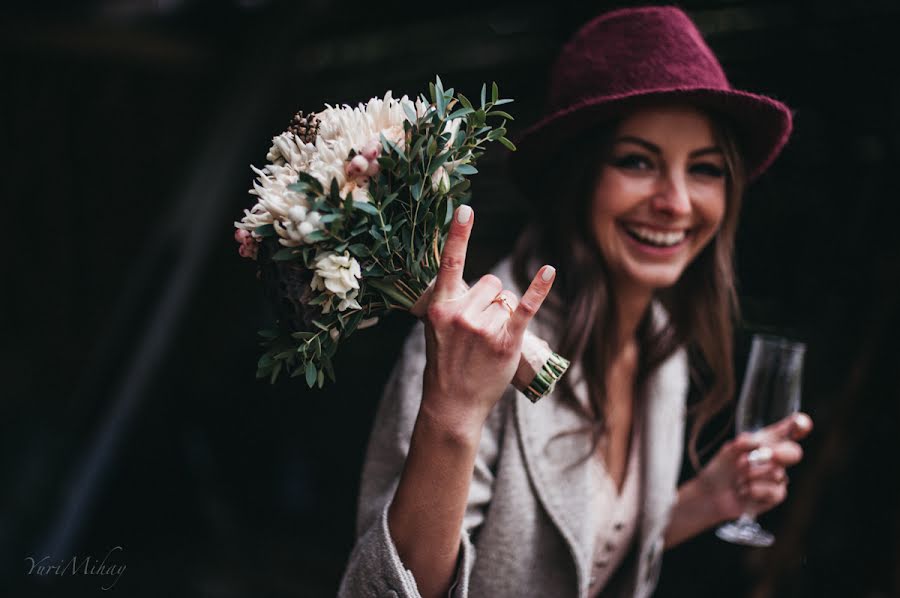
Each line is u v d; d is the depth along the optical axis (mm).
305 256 1014
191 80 4891
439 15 4301
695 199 1478
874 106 3158
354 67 4977
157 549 4652
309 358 1064
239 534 4836
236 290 5035
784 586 2953
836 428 2812
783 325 3230
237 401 5223
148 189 5035
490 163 4355
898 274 2877
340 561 4551
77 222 4984
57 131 4824
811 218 3248
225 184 4332
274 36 4391
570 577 1412
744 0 3430
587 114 1437
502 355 1043
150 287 4273
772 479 1766
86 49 4629
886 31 3141
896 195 3078
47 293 5039
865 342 2850
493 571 1380
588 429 1446
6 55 4586
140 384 4273
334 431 5059
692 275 1693
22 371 5059
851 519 3000
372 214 1032
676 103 1420
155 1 4922
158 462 5023
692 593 3402
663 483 1664
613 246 1491
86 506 4234
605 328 1529
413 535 1095
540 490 1378
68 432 4355
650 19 1469
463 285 1084
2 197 4809
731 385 1783
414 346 1423
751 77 3436
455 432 1049
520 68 4223
